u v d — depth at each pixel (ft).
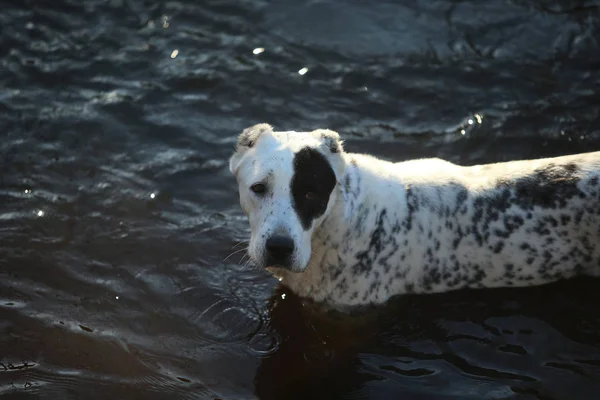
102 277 12.24
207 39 14.64
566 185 11.96
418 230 11.96
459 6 15.05
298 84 14.16
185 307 12.05
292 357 11.69
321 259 11.85
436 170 12.15
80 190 12.96
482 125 13.70
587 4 14.99
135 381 11.49
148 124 13.65
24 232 12.55
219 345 11.77
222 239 12.60
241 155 11.63
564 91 14.03
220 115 13.80
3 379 11.46
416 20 14.89
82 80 14.08
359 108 13.93
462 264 12.05
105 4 14.99
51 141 13.39
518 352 11.74
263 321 11.95
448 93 14.07
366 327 11.93
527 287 12.17
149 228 12.67
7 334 11.76
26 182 12.98
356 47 14.58
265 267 11.34
